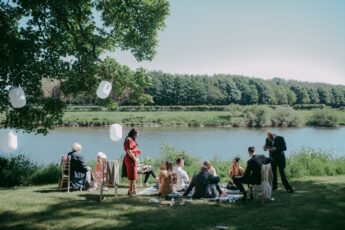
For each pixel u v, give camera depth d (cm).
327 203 994
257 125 6812
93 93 1673
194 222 822
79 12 1521
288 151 3441
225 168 1667
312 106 11575
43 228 783
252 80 14662
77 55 1608
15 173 1341
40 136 4288
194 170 1625
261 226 791
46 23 1484
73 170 1204
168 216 872
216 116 8006
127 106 10438
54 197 1075
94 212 907
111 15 1662
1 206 959
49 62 1480
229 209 939
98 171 1255
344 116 7238
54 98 1580
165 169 1145
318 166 1622
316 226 788
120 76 1694
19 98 917
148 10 1611
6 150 900
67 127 5847
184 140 4278
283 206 966
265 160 1033
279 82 16612
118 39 1714
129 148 1134
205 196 1074
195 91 13525
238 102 14112
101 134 4684
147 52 1656
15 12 1438
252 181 1025
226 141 4216
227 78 14438
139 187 1293
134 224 808
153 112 9462
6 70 1355
